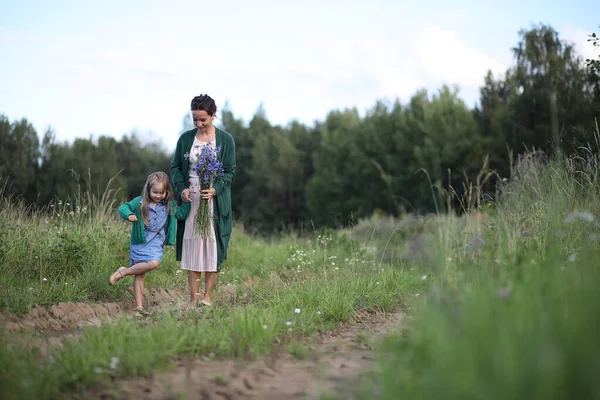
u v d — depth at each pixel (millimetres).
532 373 2152
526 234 5352
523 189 7066
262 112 61312
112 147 49812
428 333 3033
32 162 44281
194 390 3139
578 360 2213
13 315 5367
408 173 40031
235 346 4016
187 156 6309
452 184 35656
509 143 28703
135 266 6031
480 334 2551
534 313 2715
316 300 5785
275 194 55812
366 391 2885
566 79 24703
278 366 3717
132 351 3654
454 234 7117
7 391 3016
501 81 33500
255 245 12727
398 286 6594
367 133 46094
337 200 48000
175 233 6238
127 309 6391
